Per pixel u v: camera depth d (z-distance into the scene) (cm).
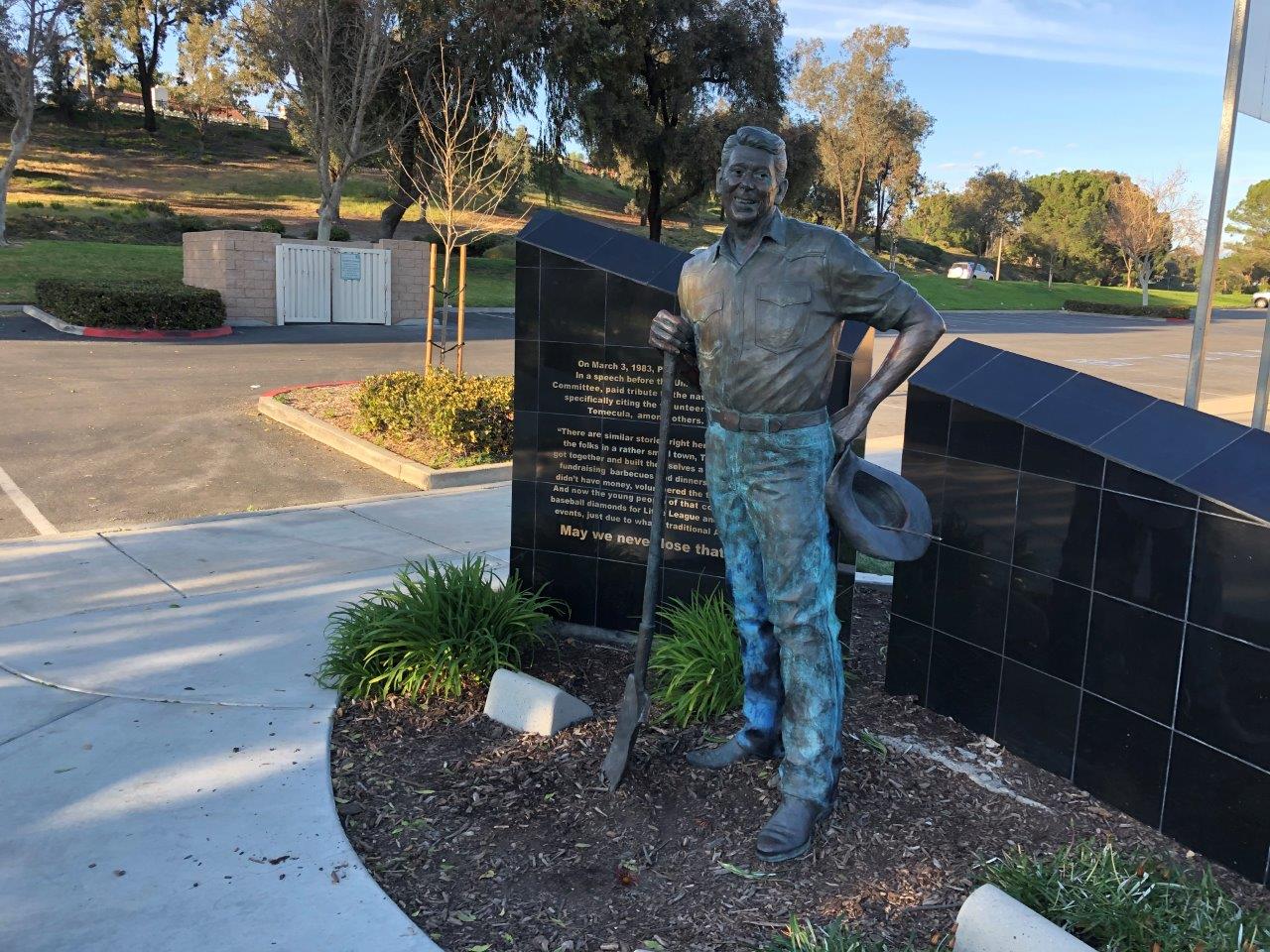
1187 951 267
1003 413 407
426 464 983
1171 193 5716
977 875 324
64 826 347
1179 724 350
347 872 323
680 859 335
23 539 711
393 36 2675
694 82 3419
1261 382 691
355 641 476
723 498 346
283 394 1324
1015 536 409
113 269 2841
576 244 529
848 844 341
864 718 450
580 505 550
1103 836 355
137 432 1120
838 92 5588
